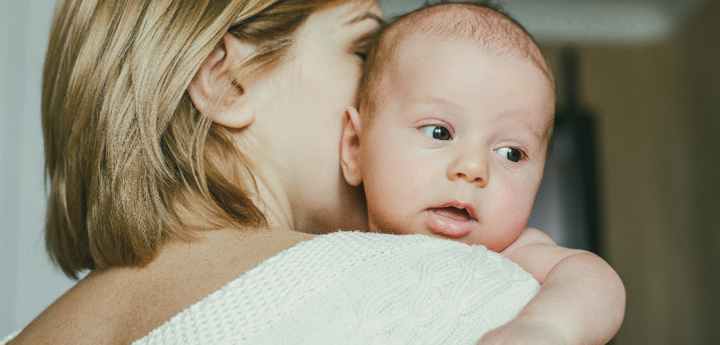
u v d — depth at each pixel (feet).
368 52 2.71
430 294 1.51
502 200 2.34
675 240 10.98
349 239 1.65
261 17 2.32
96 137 1.94
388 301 1.45
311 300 1.44
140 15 1.99
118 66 1.96
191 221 1.83
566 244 9.65
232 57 2.24
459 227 2.32
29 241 6.27
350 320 1.39
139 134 1.90
